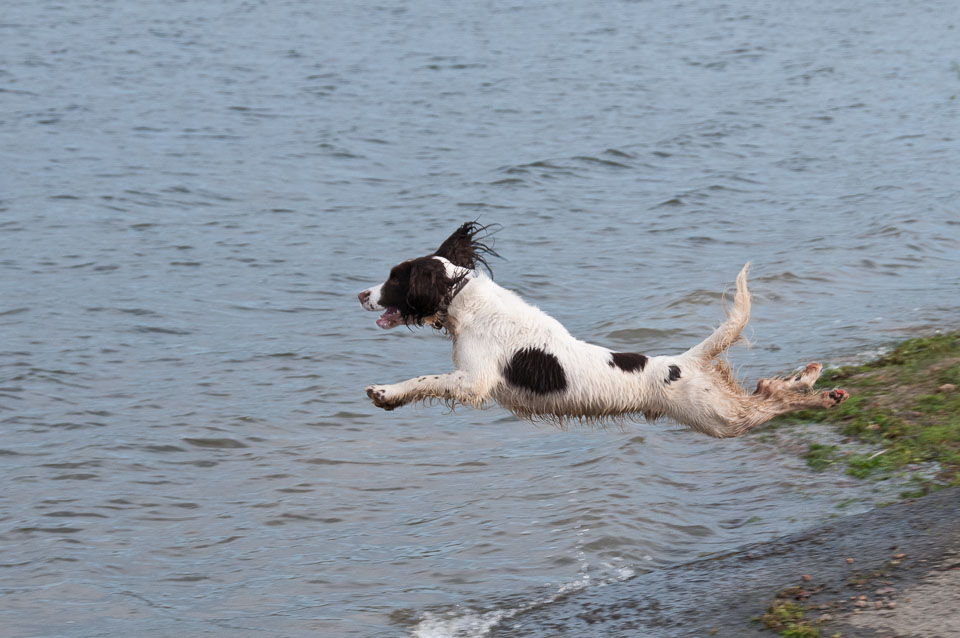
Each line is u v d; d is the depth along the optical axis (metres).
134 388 11.71
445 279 7.62
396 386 7.52
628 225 19.16
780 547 7.46
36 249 17.33
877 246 16.64
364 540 8.36
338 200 21.11
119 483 9.44
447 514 8.73
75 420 10.81
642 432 10.29
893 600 6.21
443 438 10.41
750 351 12.16
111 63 37.50
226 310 14.59
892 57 40.09
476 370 7.54
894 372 10.59
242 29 47.09
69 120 28.19
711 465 9.47
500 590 7.50
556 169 23.55
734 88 34.34
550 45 43.81
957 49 41.69
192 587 7.69
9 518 8.75
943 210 18.81
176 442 10.29
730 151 25.42
